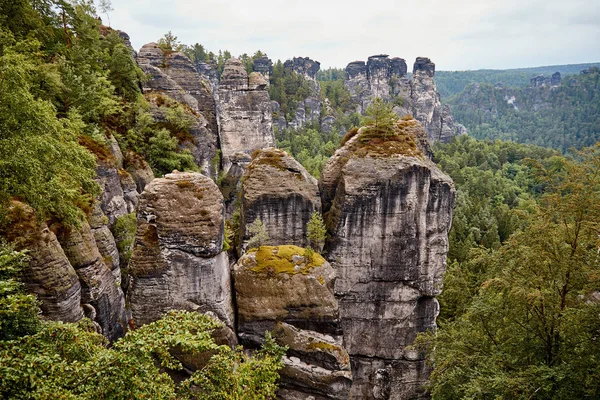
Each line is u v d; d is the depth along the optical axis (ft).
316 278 92.99
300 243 120.67
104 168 127.44
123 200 137.18
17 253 53.72
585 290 70.08
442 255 116.67
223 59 548.72
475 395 73.97
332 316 91.76
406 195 110.83
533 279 72.95
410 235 112.78
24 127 64.75
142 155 180.55
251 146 270.67
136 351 43.42
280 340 90.58
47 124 68.18
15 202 77.92
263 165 123.03
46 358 39.83
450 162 440.86
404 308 117.50
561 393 65.98
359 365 120.47
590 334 67.26
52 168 70.59
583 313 66.39
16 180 65.36
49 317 77.97
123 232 130.72
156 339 45.78
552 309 73.77
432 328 120.06
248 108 267.39
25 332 52.21
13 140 62.18
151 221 81.41
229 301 89.51
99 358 41.63
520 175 462.19
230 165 261.85
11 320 50.19
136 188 156.56
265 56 560.61
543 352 77.15
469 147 542.16
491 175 432.25
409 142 119.85
